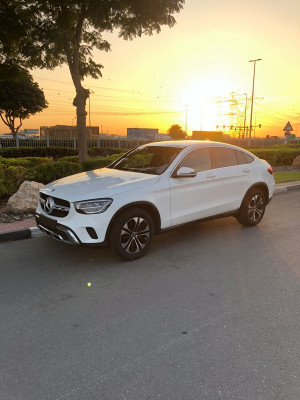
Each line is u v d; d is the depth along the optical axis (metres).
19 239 5.53
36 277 4.10
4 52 11.16
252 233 6.09
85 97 10.60
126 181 4.66
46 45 9.03
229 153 5.95
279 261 4.79
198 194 5.25
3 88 31.19
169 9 9.29
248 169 6.11
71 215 4.20
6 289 3.78
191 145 5.46
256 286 3.98
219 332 3.02
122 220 4.36
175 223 5.01
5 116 34.59
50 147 20.00
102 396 2.25
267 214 7.63
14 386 2.33
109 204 4.23
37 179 8.59
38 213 4.77
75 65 10.30
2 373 2.46
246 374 2.47
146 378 2.42
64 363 2.57
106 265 4.49
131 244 4.58
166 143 5.76
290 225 6.71
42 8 9.44
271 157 18.33
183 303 3.54
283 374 2.47
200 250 5.15
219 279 4.15
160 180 4.80
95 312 3.33
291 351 2.75
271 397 2.26
